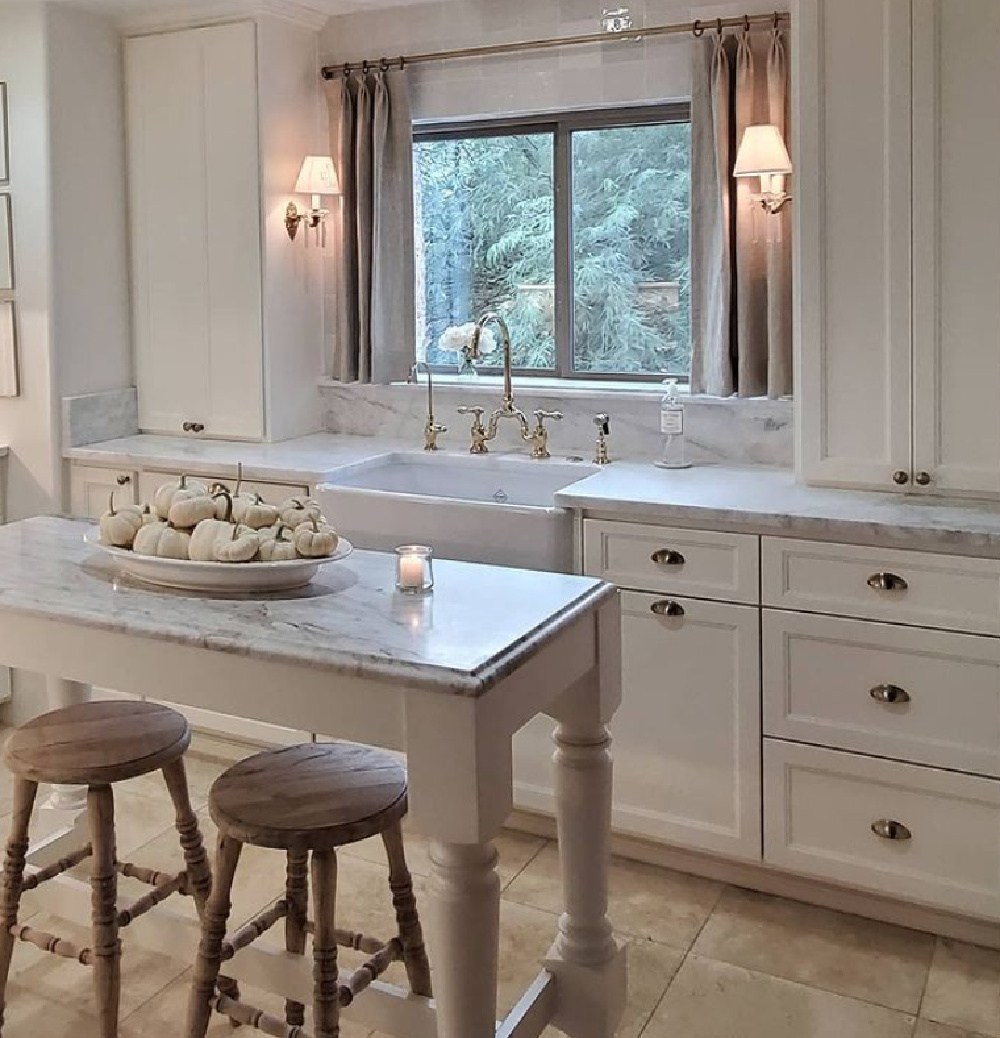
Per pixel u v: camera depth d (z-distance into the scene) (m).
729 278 3.44
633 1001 2.56
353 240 4.09
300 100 4.04
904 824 2.74
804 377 3.02
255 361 4.01
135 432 4.24
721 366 3.48
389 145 3.98
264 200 3.91
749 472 3.33
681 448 3.42
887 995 2.58
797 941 2.80
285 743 3.68
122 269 4.19
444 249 4.13
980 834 2.66
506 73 3.83
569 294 3.93
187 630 1.85
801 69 2.89
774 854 2.91
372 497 3.34
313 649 1.76
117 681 1.97
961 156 2.73
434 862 1.79
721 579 2.88
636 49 3.62
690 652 2.95
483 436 3.77
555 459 3.63
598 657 2.12
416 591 2.05
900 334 2.87
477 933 1.79
